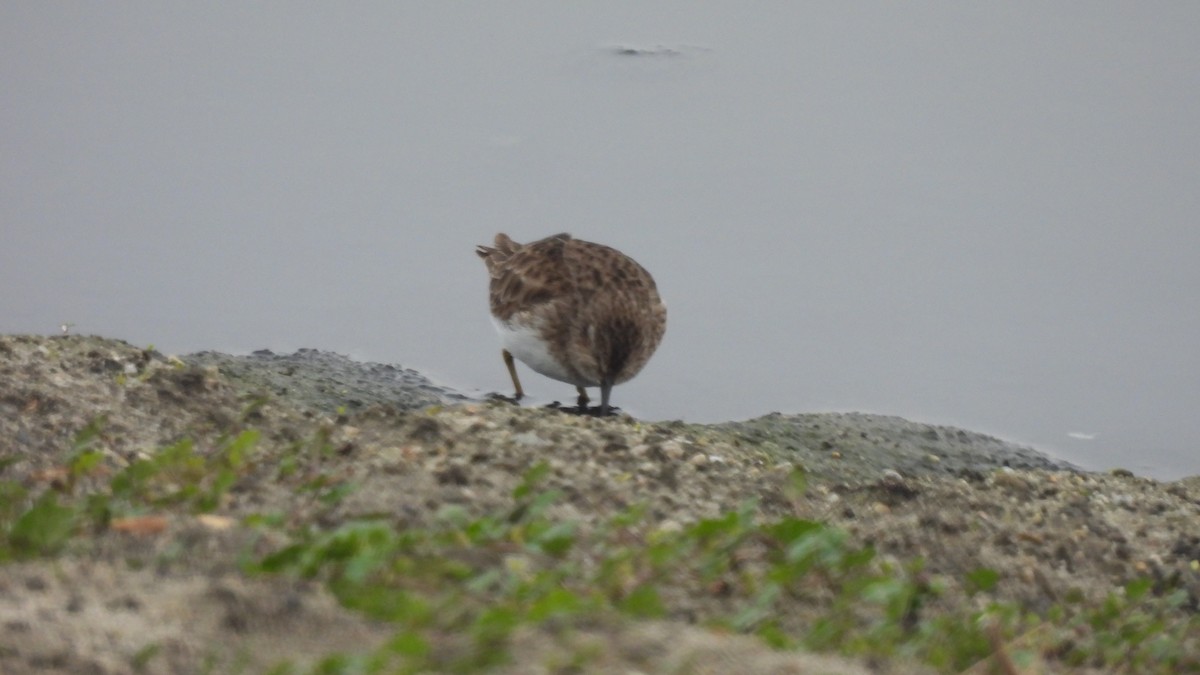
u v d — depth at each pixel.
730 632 8.55
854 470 15.91
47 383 13.95
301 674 7.32
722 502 13.09
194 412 14.12
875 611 9.79
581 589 9.01
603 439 14.02
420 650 7.27
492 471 12.35
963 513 13.73
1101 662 10.36
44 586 8.34
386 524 9.54
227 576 8.63
